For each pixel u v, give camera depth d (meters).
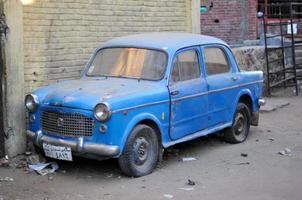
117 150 7.14
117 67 8.38
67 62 9.32
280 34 17.12
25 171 7.79
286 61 16.78
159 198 6.66
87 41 9.70
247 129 10.05
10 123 8.30
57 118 7.44
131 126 7.31
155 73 8.09
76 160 8.34
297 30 19.55
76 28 9.46
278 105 13.70
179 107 8.14
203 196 6.75
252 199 6.63
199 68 8.72
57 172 7.76
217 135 10.26
